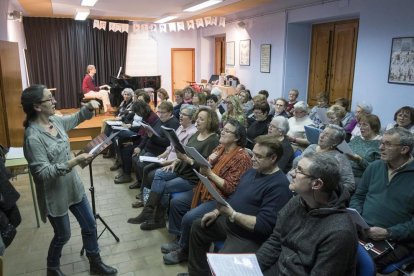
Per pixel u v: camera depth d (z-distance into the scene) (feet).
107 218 10.60
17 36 23.17
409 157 6.51
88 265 8.11
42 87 6.30
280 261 5.10
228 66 28.68
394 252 6.08
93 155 6.52
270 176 6.18
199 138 9.32
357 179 8.52
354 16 16.89
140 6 23.04
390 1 13.93
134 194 12.61
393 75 14.12
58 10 24.68
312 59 20.83
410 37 13.21
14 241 9.26
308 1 18.45
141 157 10.98
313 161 4.68
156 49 33.22
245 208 6.24
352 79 17.75
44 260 8.40
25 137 6.26
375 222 6.61
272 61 22.15
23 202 11.81
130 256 8.50
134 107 13.60
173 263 8.14
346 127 13.05
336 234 4.36
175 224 8.70
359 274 4.73
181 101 17.28
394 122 13.01
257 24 23.61
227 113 13.44
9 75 16.60
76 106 30.50
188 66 34.88
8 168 9.37
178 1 21.13
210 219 6.92
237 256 5.24
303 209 4.98
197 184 8.74
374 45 14.94
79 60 29.89
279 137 9.22
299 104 12.83
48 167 6.12
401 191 6.37
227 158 7.63
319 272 4.37
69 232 6.94
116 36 30.91
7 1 18.69
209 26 31.60
